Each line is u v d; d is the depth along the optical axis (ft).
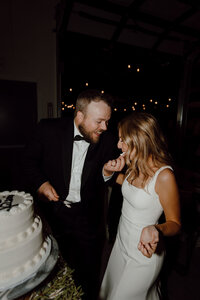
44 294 3.23
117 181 6.29
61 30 13.93
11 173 16.81
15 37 14.82
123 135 4.84
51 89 16.48
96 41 15.02
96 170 6.04
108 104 5.16
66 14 12.20
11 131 16.75
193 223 8.13
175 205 4.36
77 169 5.94
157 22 13.87
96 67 18.11
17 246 3.36
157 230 3.83
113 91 25.59
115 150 6.41
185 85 16.79
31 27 15.01
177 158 16.93
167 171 4.36
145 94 26.27
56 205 6.03
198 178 10.58
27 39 15.12
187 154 17.38
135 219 4.81
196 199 8.04
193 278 7.72
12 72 15.28
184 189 8.87
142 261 4.68
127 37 15.51
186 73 16.61
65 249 6.20
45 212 6.39
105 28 14.79
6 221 3.37
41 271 3.42
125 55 15.84
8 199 4.21
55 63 16.10
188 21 14.58
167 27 14.26
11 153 17.07
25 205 3.77
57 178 6.04
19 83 15.76
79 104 5.39
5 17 14.33
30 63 15.56
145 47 16.47
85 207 6.22
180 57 16.69
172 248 9.39
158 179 4.42
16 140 17.06
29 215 3.76
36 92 16.33
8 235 3.43
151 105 26.86
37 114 16.74
